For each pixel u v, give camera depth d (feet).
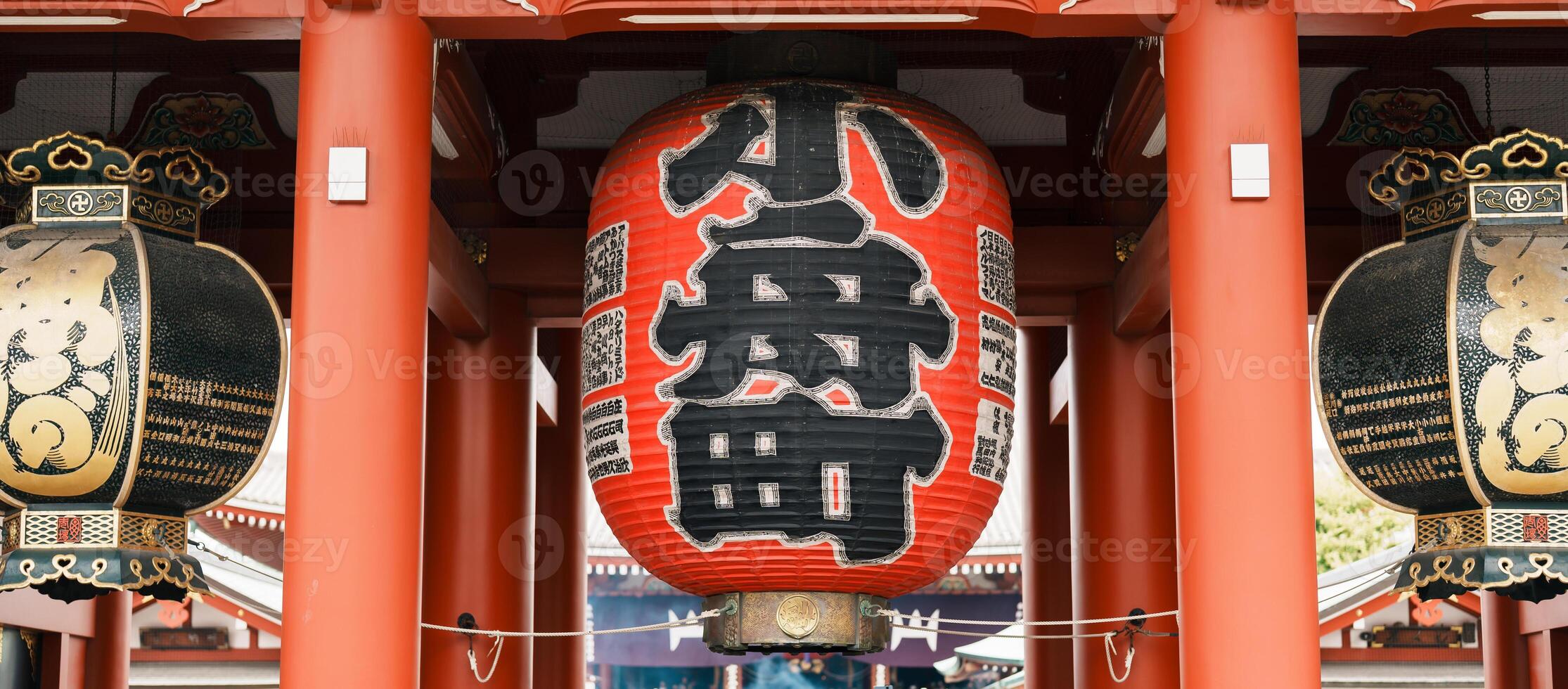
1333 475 93.91
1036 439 42.06
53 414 25.89
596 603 88.89
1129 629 31.58
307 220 24.03
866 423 25.84
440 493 35.55
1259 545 22.94
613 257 27.55
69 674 39.47
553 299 36.91
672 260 26.63
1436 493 26.78
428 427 35.86
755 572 26.40
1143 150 33.76
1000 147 37.91
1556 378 25.64
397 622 23.08
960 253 27.14
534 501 36.99
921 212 26.86
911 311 26.35
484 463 35.65
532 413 36.81
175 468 26.76
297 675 22.79
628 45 34.88
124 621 41.37
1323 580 58.23
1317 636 22.80
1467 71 35.01
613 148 28.99
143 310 26.35
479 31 25.23
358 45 24.61
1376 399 26.89
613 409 26.86
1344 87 35.81
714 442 25.90
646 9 24.76
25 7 24.44
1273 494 23.08
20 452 25.91
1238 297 23.65
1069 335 37.32
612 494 27.12
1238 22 24.56
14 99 35.19
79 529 26.40
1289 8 24.64
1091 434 35.65
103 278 26.53
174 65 34.81
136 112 35.81
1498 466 25.85
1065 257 35.78
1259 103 24.25
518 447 36.01
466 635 34.81
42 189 27.58
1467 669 54.08
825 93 27.81
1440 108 35.83
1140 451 35.09
